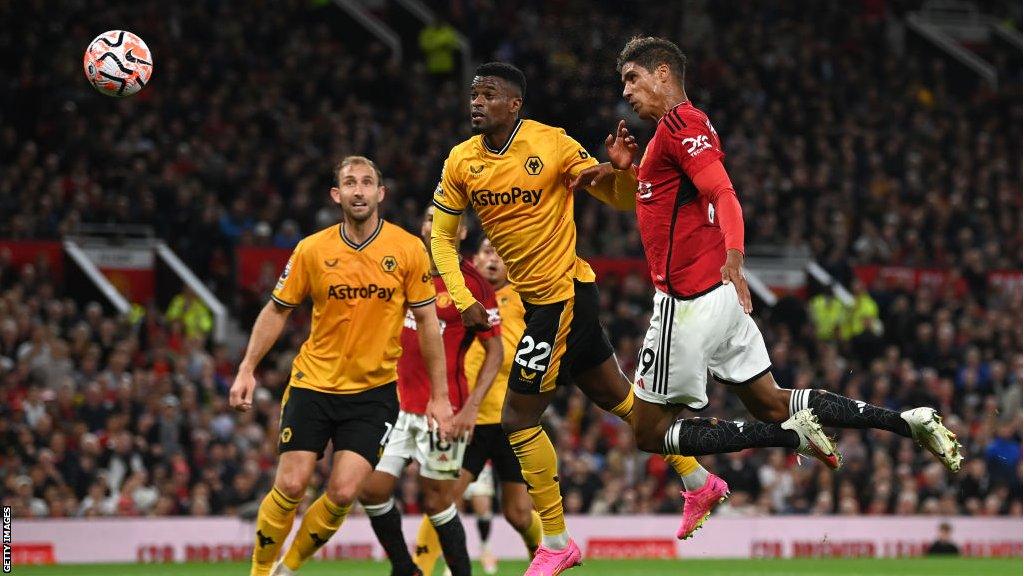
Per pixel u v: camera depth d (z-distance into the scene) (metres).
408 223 60.03
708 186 18.47
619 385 22.09
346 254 21.41
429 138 67.69
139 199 59.28
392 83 72.56
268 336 21.83
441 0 84.75
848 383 54.91
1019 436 53.19
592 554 43.59
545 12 73.56
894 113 80.81
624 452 47.72
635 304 58.59
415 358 24.64
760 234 67.31
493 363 23.16
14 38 63.25
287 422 21.62
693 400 19.70
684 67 19.92
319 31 74.88
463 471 26.12
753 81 77.31
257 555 21.84
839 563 40.91
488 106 20.48
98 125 61.47
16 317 48.78
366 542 41.53
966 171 77.31
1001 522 47.88
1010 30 99.88
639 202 19.77
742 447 19.47
